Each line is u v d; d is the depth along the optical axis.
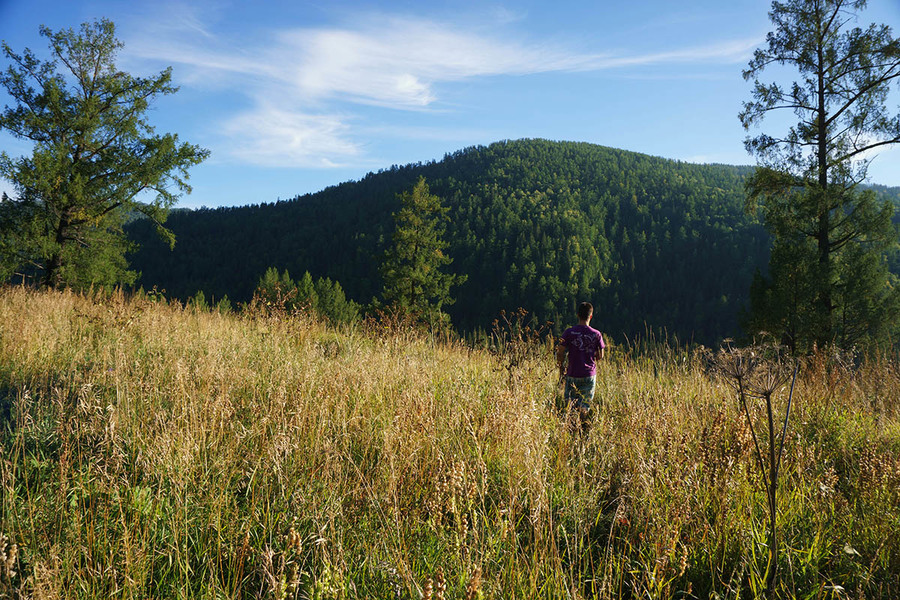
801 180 16.06
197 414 3.56
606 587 2.24
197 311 8.95
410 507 2.88
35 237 17.28
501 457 3.39
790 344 13.95
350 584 2.18
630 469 3.21
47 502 2.56
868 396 5.14
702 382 4.96
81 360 5.14
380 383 4.74
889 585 2.29
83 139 18.17
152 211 19.88
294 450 3.24
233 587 2.30
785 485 3.10
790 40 16.00
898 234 14.73
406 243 35.25
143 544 2.29
